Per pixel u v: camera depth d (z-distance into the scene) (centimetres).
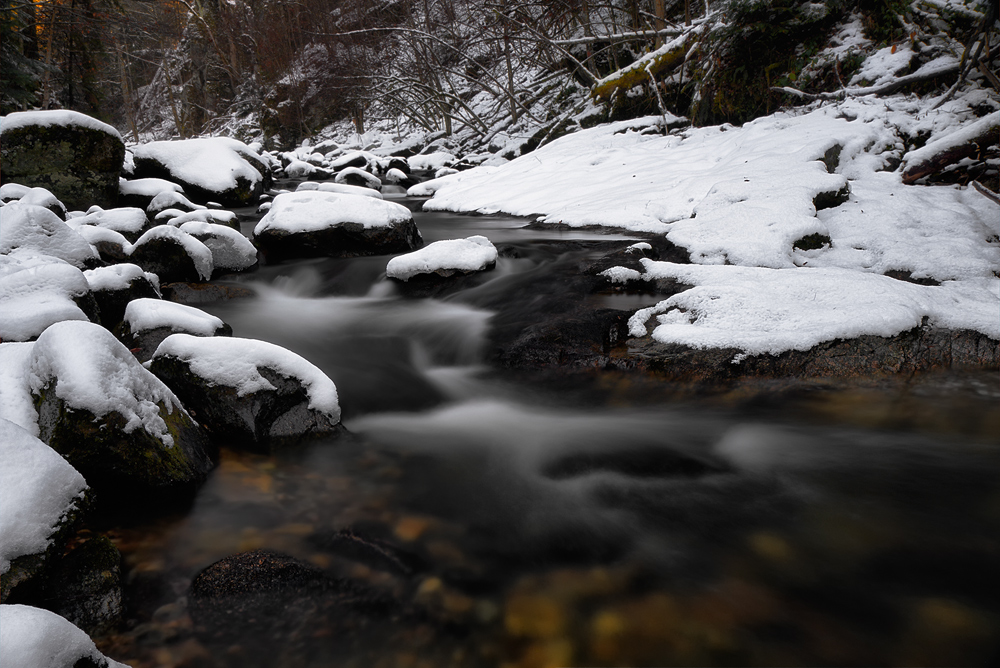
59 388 232
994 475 268
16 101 1673
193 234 620
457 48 1916
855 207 602
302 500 256
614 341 414
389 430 332
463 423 344
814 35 1033
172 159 1152
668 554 224
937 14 887
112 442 233
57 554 191
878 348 358
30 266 421
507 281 554
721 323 388
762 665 175
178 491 248
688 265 489
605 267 534
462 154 1977
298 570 206
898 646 181
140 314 372
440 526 241
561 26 1714
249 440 290
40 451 200
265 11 3066
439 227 881
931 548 223
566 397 372
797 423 321
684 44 1241
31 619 139
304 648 180
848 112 846
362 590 203
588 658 178
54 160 863
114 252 595
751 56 1079
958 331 364
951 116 734
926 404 329
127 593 197
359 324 505
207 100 3612
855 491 262
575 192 914
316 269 641
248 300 572
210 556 217
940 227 539
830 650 180
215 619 188
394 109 2456
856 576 211
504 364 414
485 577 212
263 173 1344
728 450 302
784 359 359
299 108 2903
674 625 190
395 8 2311
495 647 182
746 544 230
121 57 3228
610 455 302
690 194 723
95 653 151
